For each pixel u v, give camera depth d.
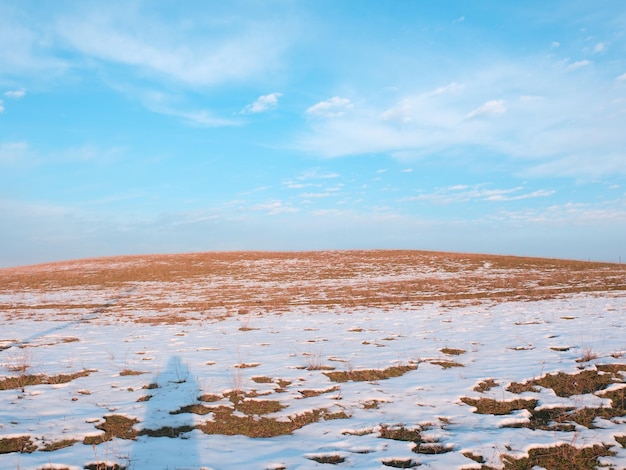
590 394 8.44
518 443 6.44
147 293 36.19
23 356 12.72
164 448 6.47
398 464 5.94
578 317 17.34
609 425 7.02
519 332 14.86
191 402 8.48
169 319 21.47
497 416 7.56
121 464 5.92
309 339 15.03
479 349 12.68
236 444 6.65
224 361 11.87
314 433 7.05
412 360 11.59
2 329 19.08
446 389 9.04
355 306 24.80
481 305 23.09
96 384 9.72
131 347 14.16
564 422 7.22
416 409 7.99
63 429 7.13
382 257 55.81
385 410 7.99
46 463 5.90
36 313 25.66
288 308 24.81
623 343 12.19
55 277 47.97
